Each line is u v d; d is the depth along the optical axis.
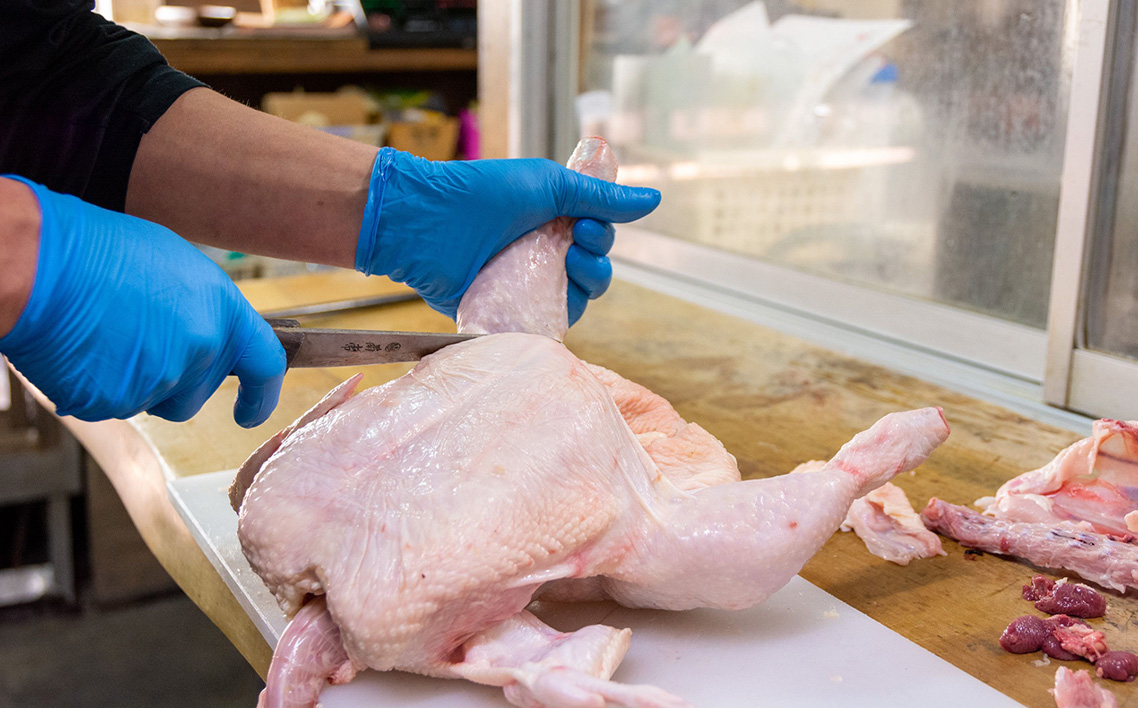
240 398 1.58
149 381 1.32
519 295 1.81
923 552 1.69
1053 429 2.20
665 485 1.50
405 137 4.71
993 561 1.68
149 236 1.37
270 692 1.30
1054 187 2.35
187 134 1.76
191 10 4.72
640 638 1.47
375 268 1.87
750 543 1.40
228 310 1.45
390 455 1.40
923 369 2.58
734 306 3.18
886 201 2.79
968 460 2.05
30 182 1.31
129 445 2.26
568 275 1.95
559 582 1.50
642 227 3.67
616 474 1.45
